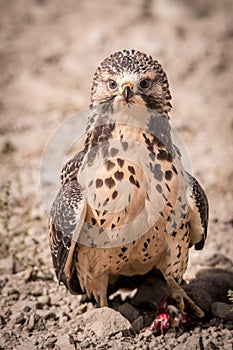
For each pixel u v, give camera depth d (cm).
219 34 2477
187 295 1188
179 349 1094
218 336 1124
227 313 1165
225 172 1698
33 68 2294
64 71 2273
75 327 1172
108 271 1165
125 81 1082
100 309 1153
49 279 1338
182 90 2159
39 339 1144
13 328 1185
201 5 2680
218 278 1258
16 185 1673
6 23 2597
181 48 2372
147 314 1217
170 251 1144
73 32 2520
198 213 1138
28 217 1559
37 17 2650
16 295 1281
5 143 1850
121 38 2431
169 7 2638
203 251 1412
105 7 2705
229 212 1559
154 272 1255
